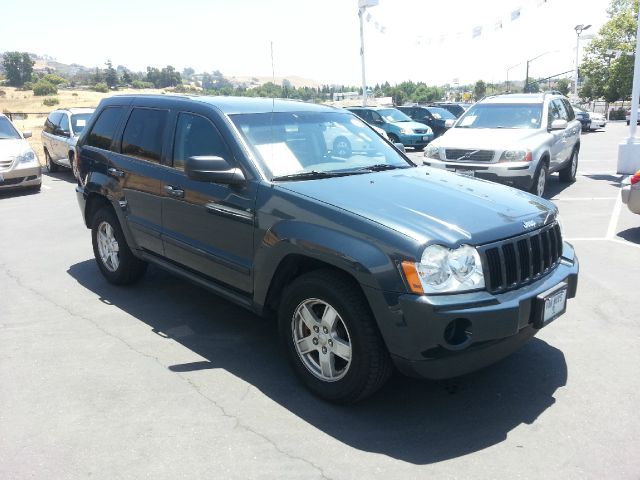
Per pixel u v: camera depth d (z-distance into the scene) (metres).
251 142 4.23
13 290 5.87
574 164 12.44
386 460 3.08
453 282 3.18
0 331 4.81
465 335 3.18
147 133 5.11
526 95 11.25
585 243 7.46
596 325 4.86
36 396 3.74
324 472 2.98
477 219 3.47
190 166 3.94
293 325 3.77
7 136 12.58
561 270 3.81
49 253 7.33
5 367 4.15
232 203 4.09
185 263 4.69
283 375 4.05
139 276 5.86
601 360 4.23
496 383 3.92
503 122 10.54
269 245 3.79
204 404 3.65
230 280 4.23
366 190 3.83
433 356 3.14
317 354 3.79
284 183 3.94
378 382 3.42
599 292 5.63
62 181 14.07
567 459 3.08
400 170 4.57
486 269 3.27
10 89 167.38
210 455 3.12
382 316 3.20
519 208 3.78
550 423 3.42
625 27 44.94
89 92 158.88
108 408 3.60
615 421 3.44
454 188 4.07
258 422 3.45
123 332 4.78
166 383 3.92
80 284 6.04
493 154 9.23
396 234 3.22
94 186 5.66
